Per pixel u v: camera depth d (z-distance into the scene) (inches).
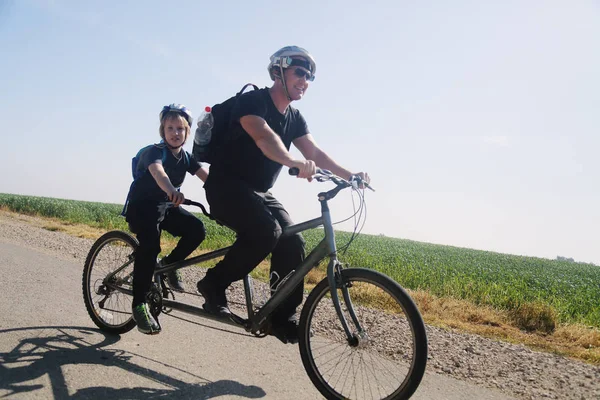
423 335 110.7
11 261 293.6
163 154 159.0
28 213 1009.5
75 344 153.6
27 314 180.1
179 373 138.5
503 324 264.7
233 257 135.7
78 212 971.3
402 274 430.0
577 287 622.5
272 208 144.3
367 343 124.3
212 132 136.4
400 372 134.3
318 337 173.3
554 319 267.1
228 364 150.7
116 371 134.1
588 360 197.6
